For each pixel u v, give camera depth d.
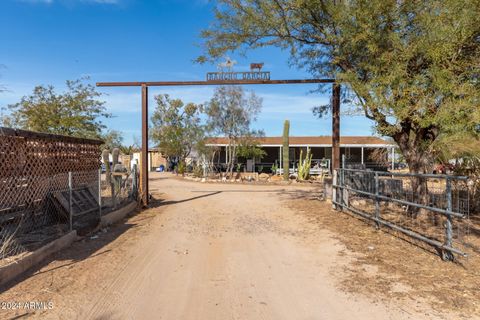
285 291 4.52
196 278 5.00
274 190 17.86
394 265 5.40
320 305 4.09
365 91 7.47
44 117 15.75
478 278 4.75
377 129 7.94
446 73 6.48
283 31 10.02
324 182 13.16
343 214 9.80
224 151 33.41
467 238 6.85
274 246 6.76
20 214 6.76
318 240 7.16
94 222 8.43
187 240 7.25
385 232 7.48
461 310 3.87
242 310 3.99
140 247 6.67
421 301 4.12
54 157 8.14
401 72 6.88
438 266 5.26
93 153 10.27
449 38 6.64
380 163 22.92
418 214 8.46
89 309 3.98
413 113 7.18
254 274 5.16
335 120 11.51
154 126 32.91
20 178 6.77
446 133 7.62
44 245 5.97
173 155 34.56
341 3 8.40
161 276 5.07
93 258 5.91
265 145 29.36
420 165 8.50
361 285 4.66
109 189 14.80
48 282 4.77
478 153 9.56
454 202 8.41
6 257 5.26
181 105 32.44
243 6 9.96
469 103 6.29
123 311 3.94
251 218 9.76
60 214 8.05
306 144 29.70
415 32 7.51
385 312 3.88
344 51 8.52
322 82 11.29
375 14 7.47
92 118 16.80
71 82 16.48
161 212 10.89
